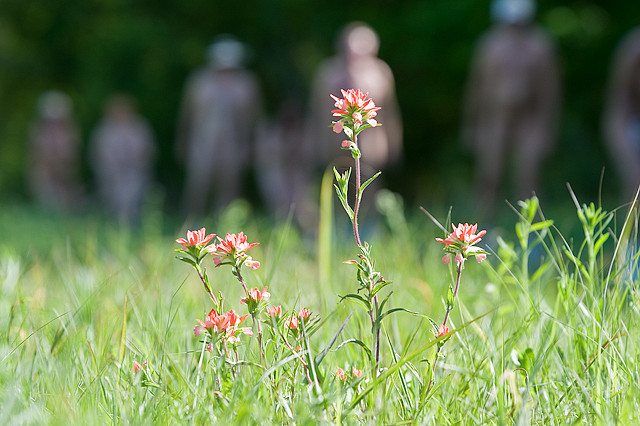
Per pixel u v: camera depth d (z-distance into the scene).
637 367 2.79
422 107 28.38
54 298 4.69
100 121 31.78
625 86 10.64
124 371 2.92
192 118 20.16
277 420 2.42
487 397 2.71
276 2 29.89
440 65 27.39
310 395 2.48
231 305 3.91
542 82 16.09
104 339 3.32
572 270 4.11
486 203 15.88
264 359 2.76
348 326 3.47
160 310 3.62
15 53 35.31
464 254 2.73
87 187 32.59
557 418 2.58
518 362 2.90
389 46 27.72
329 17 29.25
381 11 28.73
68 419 2.39
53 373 2.84
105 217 20.09
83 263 6.07
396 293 4.45
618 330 3.00
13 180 37.31
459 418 2.58
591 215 3.27
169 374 2.74
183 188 31.92
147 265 5.86
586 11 26.61
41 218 16.78
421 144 29.62
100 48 31.19
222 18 31.36
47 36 35.16
